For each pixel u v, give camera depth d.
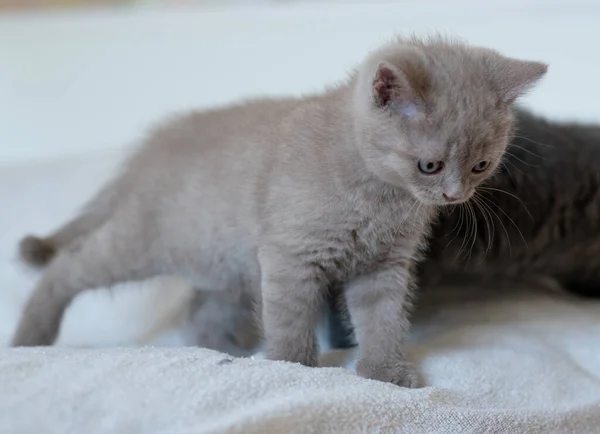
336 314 0.55
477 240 0.58
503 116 0.47
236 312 0.58
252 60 0.89
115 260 0.55
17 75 0.89
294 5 0.88
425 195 0.47
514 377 0.48
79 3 0.89
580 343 0.53
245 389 0.41
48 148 0.91
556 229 0.60
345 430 0.40
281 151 0.50
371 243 0.50
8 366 0.42
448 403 0.44
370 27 0.87
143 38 0.89
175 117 0.60
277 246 0.49
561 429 0.44
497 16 0.85
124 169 0.59
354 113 0.48
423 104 0.45
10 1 0.88
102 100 0.90
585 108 0.87
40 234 0.66
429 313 0.57
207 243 0.53
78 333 0.58
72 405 0.39
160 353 0.44
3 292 0.61
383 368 0.49
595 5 0.84
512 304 0.59
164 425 0.38
